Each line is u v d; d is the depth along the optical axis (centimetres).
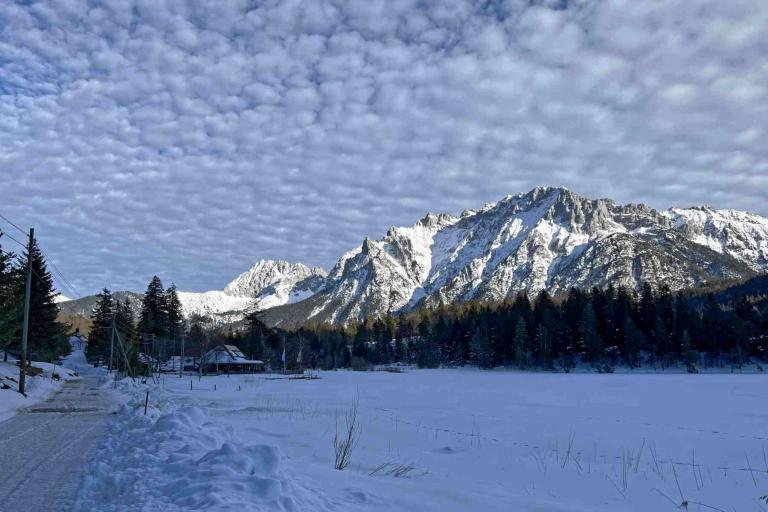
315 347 15912
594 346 11038
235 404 3127
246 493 623
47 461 982
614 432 2244
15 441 1228
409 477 1166
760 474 1434
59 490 770
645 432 2250
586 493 1186
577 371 10975
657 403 3816
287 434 1742
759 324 10894
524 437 2056
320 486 830
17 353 4978
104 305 9719
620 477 1365
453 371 11788
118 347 7162
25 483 811
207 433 1122
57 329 6612
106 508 636
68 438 1271
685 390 5231
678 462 1612
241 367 11125
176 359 11162
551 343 11594
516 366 11856
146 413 1644
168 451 934
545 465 1488
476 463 1486
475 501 884
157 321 10519
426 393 4806
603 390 5334
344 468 1188
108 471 859
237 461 746
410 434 2003
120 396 2967
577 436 2112
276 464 773
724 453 1783
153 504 609
